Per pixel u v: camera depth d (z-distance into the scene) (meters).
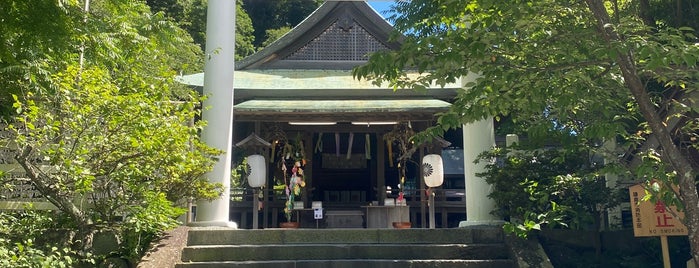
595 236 9.32
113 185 7.89
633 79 5.33
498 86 5.78
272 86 14.48
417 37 5.87
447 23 6.28
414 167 16.70
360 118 13.56
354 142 17.28
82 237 7.42
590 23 5.96
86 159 6.84
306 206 15.58
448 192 16.11
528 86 5.80
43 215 7.62
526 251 8.22
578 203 9.27
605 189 9.15
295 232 8.92
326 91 14.38
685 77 5.91
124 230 7.75
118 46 7.11
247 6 30.89
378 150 15.94
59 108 6.59
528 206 9.33
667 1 8.45
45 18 5.79
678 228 7.05
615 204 9.30
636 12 8.43
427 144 13.64
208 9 10.32
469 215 10.09
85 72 6.78
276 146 15.85
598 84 6.16
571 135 7.63
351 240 8.95
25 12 5.74
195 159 7.69
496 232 8.90
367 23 16.00
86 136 6.52
